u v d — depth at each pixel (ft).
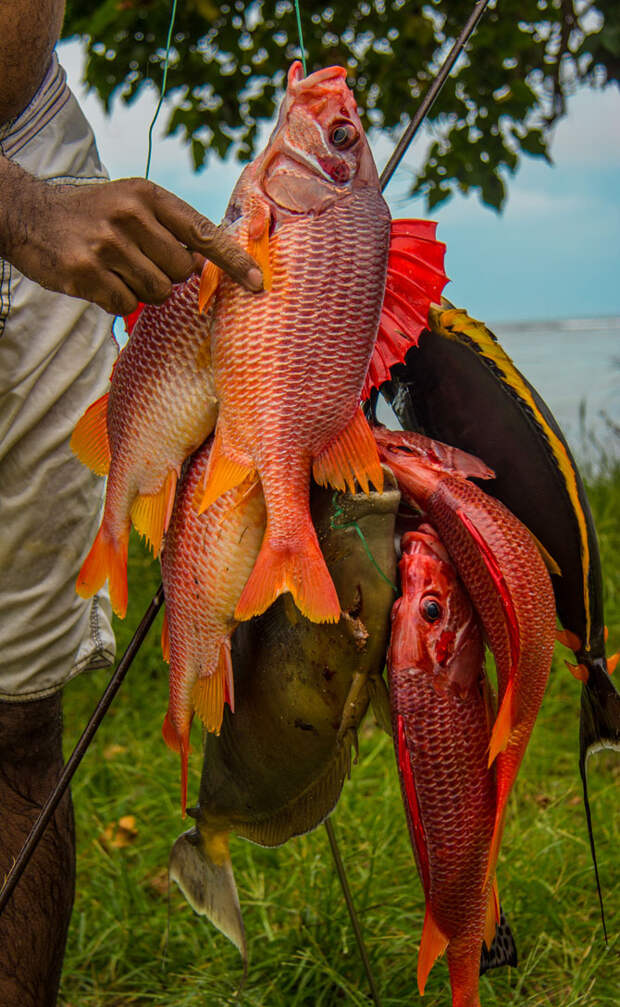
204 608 5.62
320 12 18.31
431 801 5.82
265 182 5.15
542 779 12.63
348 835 11.16
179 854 7.06
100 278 5.31
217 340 5.23
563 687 14.79
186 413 5.45
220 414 5.30
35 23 6.38
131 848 11.90
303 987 9.17
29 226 5.36
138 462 5.58
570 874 10.53
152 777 12.72
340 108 5.10
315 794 6.31
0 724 7.48
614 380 50.16
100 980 9.86
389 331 5.49
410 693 5.68
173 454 5.52
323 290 5.13
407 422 6.42
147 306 5.45
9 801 7.53
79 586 5.80
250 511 5.47
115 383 5.60
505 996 9.12
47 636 7.54
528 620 5.57
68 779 6.72
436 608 5.65
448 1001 9.01
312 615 5.15
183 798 5.94
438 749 5.75
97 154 7.68
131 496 5.65
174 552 5.68
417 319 5.51
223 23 18.04
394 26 17.94
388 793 11.76
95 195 5.26
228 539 5.50
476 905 6.02
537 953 9.55
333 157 5.10
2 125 6.74
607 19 15.11
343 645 5.68
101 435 5.84
